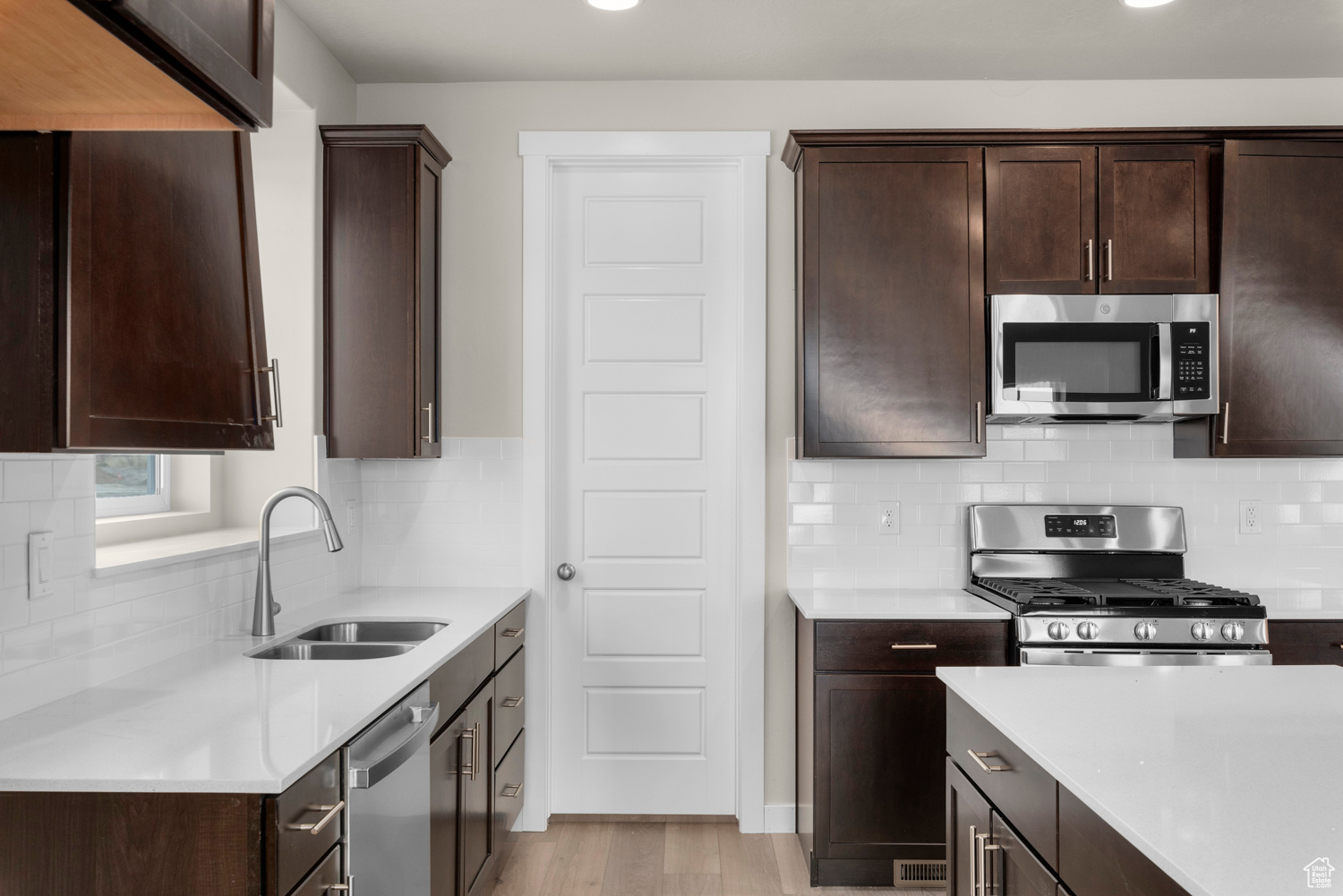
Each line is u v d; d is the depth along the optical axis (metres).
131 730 1.47
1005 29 2.78
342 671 1.88
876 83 3.19
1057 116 3.19
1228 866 0.93
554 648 3.25
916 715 2.70
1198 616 2.62
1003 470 3.19
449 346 3.20
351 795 1.54
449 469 3.20
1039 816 1.34
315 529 2.75
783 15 2.69
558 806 3.25
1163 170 2.88
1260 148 2.87
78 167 1.17
